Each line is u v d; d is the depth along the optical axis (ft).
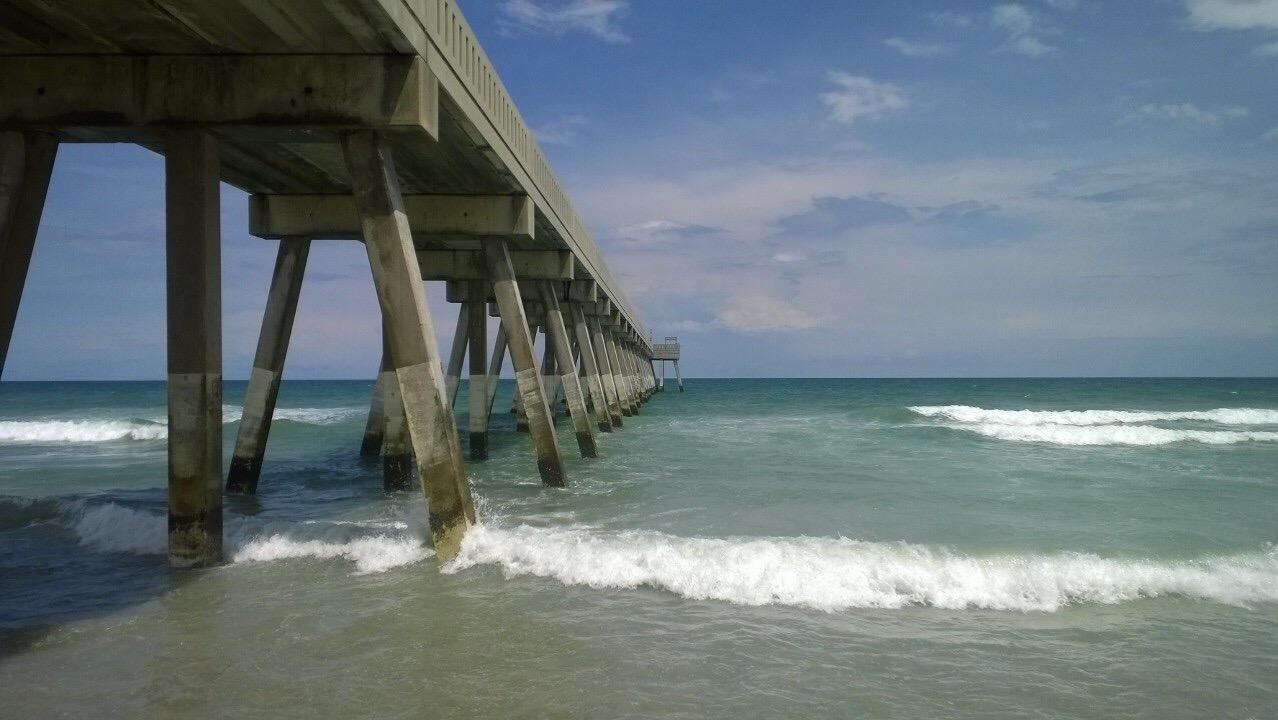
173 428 23.12
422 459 24.62
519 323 41.09
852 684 16.48
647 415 116.67
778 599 21.90
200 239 22.45
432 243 51.55
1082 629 19.98
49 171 23.22
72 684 15.92
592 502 37.42
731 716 14.93
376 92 22.40
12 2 19.33
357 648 17.89
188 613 20.12
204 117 22.27
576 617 20.20
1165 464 52.95
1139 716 15.26
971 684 16.58
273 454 62.18
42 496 39.29
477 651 17.81
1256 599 22.24
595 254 68.54
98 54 22.27
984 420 95.91
